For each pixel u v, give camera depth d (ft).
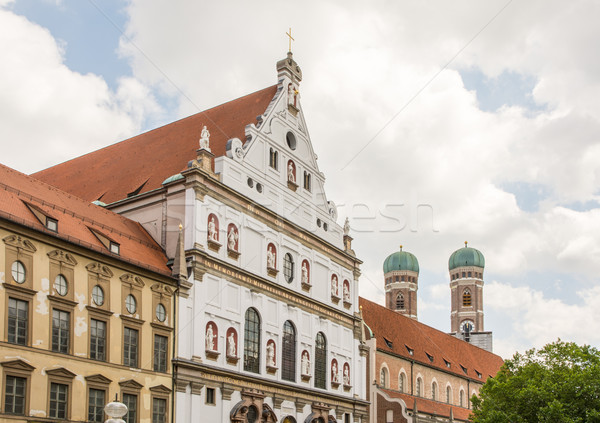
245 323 196.13
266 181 212.43
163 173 208.85
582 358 249.55
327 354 230.68
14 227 141.18
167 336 172.24
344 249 252.42
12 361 135.85
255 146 209.46
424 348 364.99
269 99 222.89
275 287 209.05
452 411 334.65
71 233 157.38
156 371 167.53
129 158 228.43
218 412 181.37
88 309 154.20
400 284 655.76
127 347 162.40
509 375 256.93
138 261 169.99
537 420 236.63
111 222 181.27
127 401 159.63
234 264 194.80
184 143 220.23
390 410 291.17
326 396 224.74
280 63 229.45
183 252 179.83
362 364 249.96
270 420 197.67
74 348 149.59
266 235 209.05
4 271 138.00
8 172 165.07
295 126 231.09
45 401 141.59
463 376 385.09
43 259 146.30
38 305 143.43
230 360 187.73
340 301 244.01
